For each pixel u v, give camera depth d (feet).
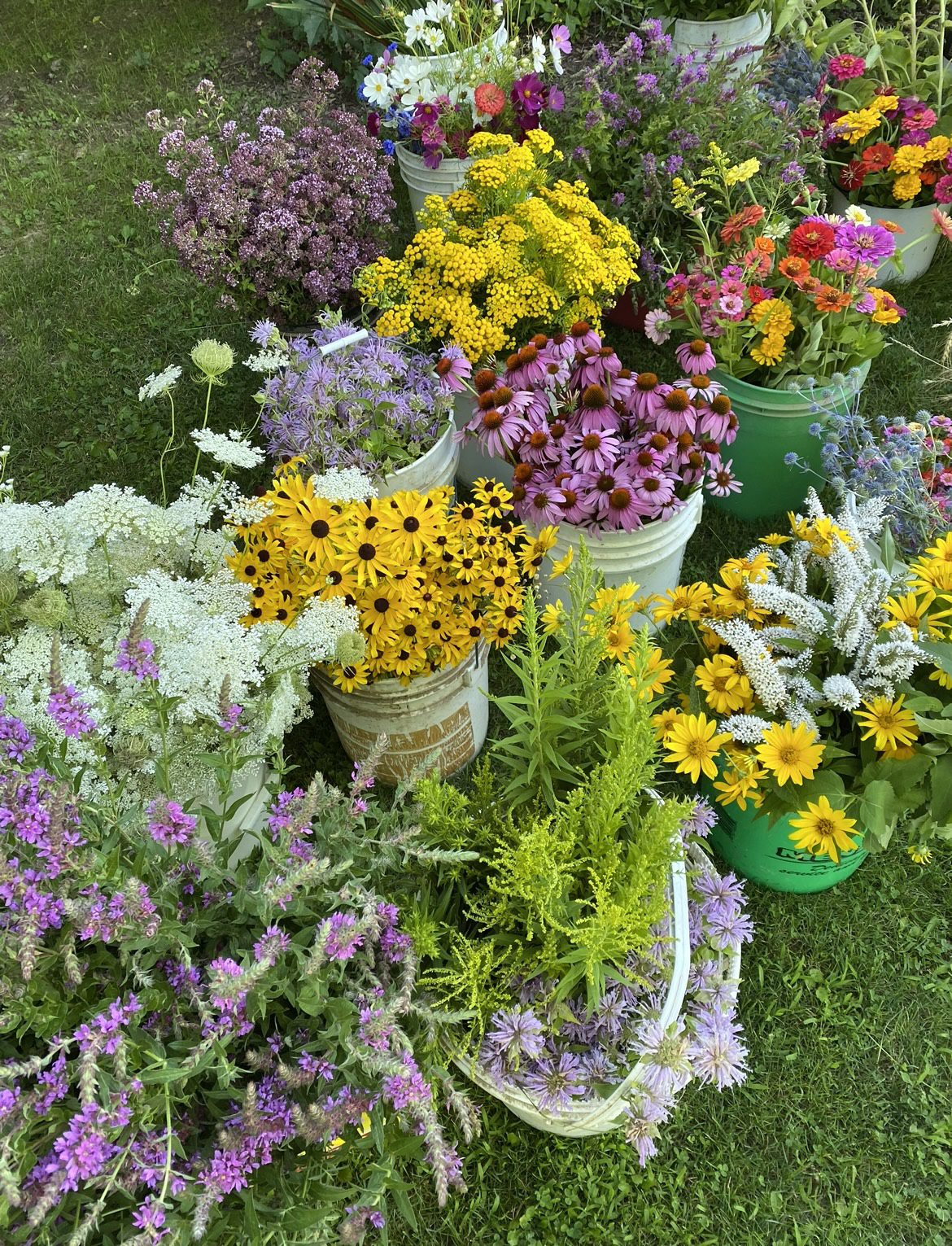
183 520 6.04
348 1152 4.49
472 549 6.85
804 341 8.79
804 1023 6.75
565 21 15.15
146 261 12.94
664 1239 5.96
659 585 8.11
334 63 15.49
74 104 15.87
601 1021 5.43
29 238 13.65
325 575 6.28
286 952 4.24
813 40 12.69
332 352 7.54
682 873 5.76
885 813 5.58
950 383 10.21
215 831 4.83
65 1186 3.23
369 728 7.16
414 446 7.54
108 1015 3.74
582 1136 6.19
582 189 9.11
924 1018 6.73
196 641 5.47
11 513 5.67
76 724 4.16
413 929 4.94
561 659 5.86
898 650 5.55
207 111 14.65
